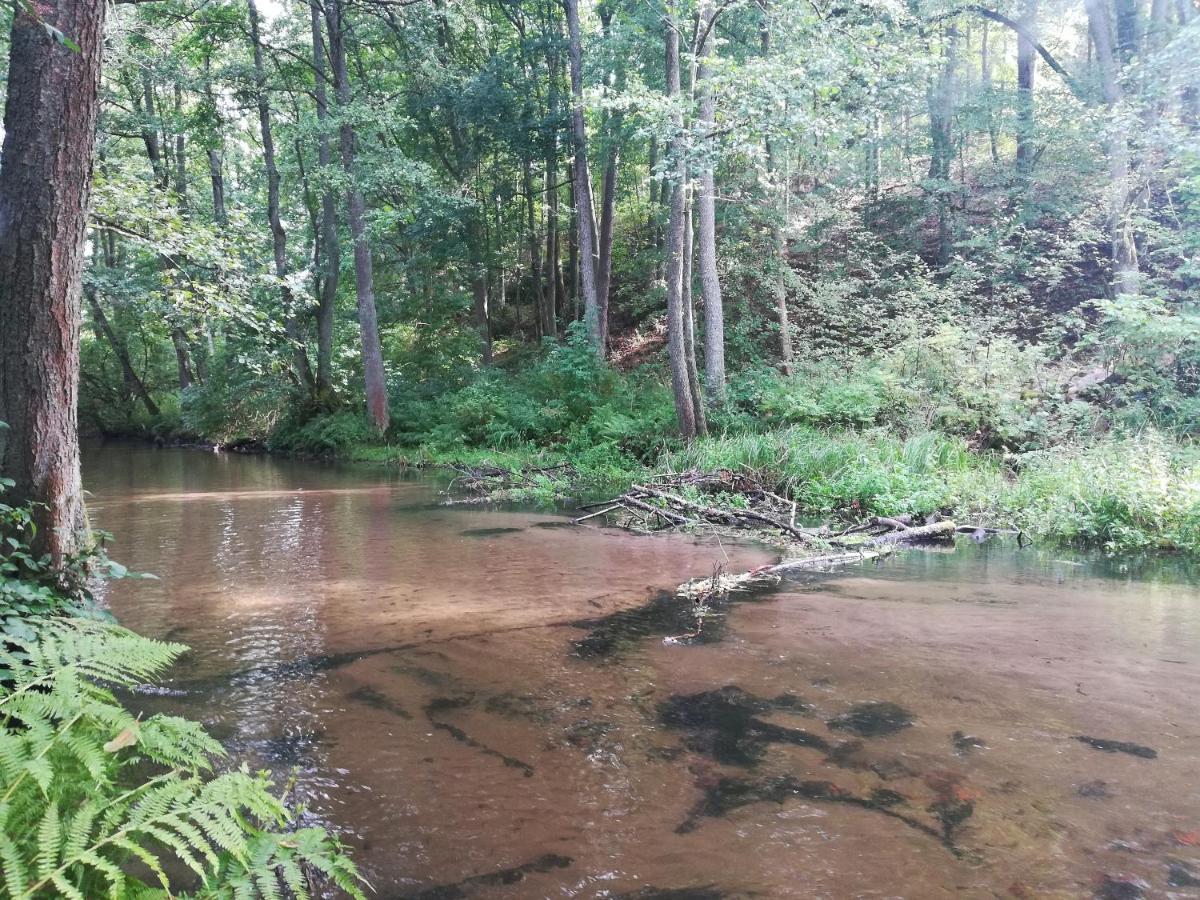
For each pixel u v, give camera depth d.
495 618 5.51
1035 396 13.36
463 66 24.45
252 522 10.24
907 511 9.84
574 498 12.83
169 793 1.83
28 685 2.12
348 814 2.84
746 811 2.85
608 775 3.14
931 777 3.11
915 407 13.83
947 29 18.91
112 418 32.09
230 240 7.66
